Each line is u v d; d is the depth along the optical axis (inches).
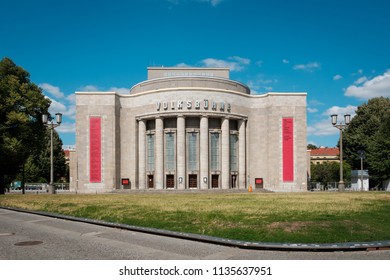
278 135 2785.4
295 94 2810.0
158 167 2679.6
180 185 2635.3
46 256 431.8
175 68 3083.2
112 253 446.6
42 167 3887.8
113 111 2778.1
